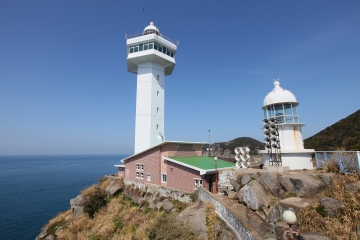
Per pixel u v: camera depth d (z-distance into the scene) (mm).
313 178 16719
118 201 31141
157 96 40906
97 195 32312
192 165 25109
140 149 38969
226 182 21719
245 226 12188
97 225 26672
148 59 40375
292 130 22516
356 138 24422
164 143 29047
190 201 23125
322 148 35594
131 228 23281
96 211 30734
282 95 23250
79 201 32781
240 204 17172
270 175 17516
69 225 28766
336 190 14422
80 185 90062
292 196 15961
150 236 16312
